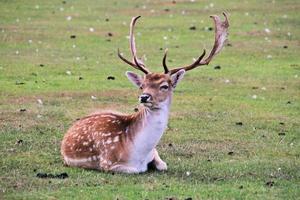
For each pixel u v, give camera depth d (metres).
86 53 47.78
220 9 64.81
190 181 23.33
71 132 25.09
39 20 58.50
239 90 38.91
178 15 61.94
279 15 61.97
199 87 39.28
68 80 40.25
